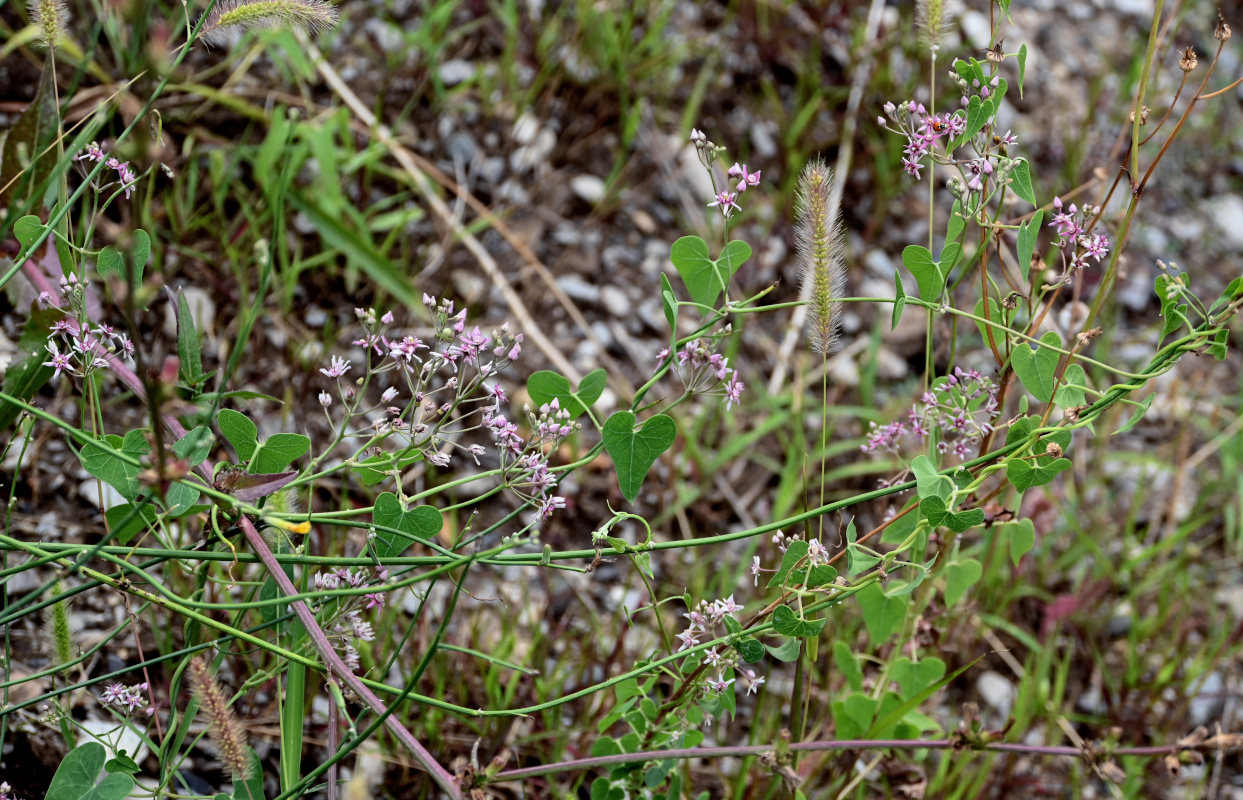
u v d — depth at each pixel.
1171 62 2.02
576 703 1.26
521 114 1.56
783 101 1.73
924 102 1.73
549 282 1.43
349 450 1.32
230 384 1.33
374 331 1.09
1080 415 1.11
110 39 1.37
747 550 1.34
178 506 1.08
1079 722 1.32
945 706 1.31
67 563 1.07
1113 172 1.76
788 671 1.30
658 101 1.66
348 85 1.51
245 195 1.39
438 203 1.42
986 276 1.13
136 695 1.11
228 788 1.19
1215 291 1.69
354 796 0.99
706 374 1.11
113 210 1.33
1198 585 1.38
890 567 1.12
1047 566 1.36
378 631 1.24
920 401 1.41
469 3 1.64
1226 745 1.14
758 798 1.22
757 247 1.54
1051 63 1.95
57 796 1.07
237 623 1.11
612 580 1.33
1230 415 1.53
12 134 1.18
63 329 1.12
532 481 1.10
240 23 1.09
